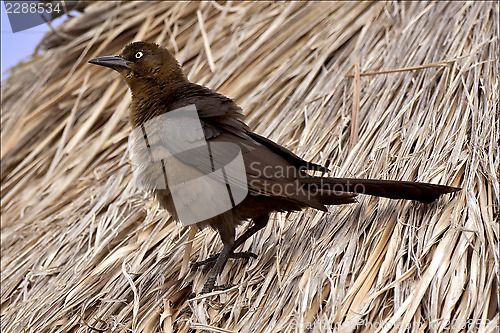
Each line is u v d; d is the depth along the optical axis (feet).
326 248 21.13
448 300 17.58
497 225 19.04
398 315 17.56
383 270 19.34
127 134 33.45
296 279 20.34
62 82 37.55
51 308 24.45
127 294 23.41
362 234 21.21
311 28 34.47
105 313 22.89
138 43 25.94
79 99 35.83
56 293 25.36
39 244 29.94
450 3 31.78
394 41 31.17
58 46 39.70
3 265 29.91
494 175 20.48
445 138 23.48
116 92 36.14
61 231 29.94
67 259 27.99
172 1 38.68
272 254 22.53
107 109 35.70
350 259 20.20
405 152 23.97
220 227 22.40
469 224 19.31
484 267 17.94
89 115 35.63
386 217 21.21
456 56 27.78
